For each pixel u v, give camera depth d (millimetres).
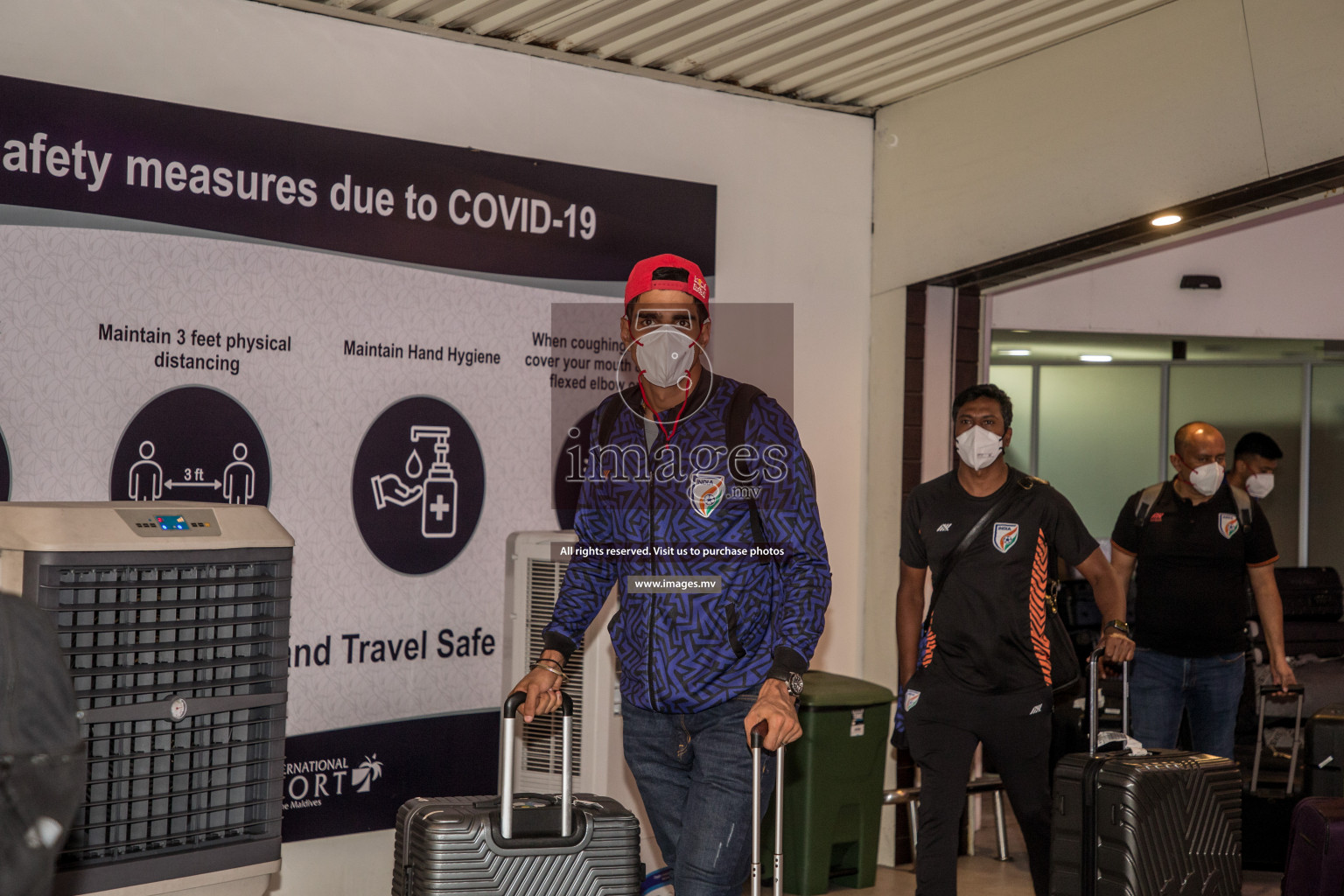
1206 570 4605
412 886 2574
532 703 2682
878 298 5508
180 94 3848
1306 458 7934
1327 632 5820
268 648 3014
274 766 3006
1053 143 4828
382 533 4195
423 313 4281
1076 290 6949
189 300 3842
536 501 4527
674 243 4883
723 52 4762
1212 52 4305
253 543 2955
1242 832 4855
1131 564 4809
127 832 2756
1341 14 3928
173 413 3814
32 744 1783
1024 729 3631
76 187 3648
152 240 3773
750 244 5168
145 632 2799
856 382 5492
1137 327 7027
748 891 4660
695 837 2562
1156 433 8148
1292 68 4062
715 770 2590
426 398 4289
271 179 3982
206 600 2893
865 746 4770
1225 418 8062
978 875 5070
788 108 5277
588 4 4184
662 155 4914
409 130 4289
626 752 2807
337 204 4105
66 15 3656
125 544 2725
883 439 5469
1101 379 8258
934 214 5289
